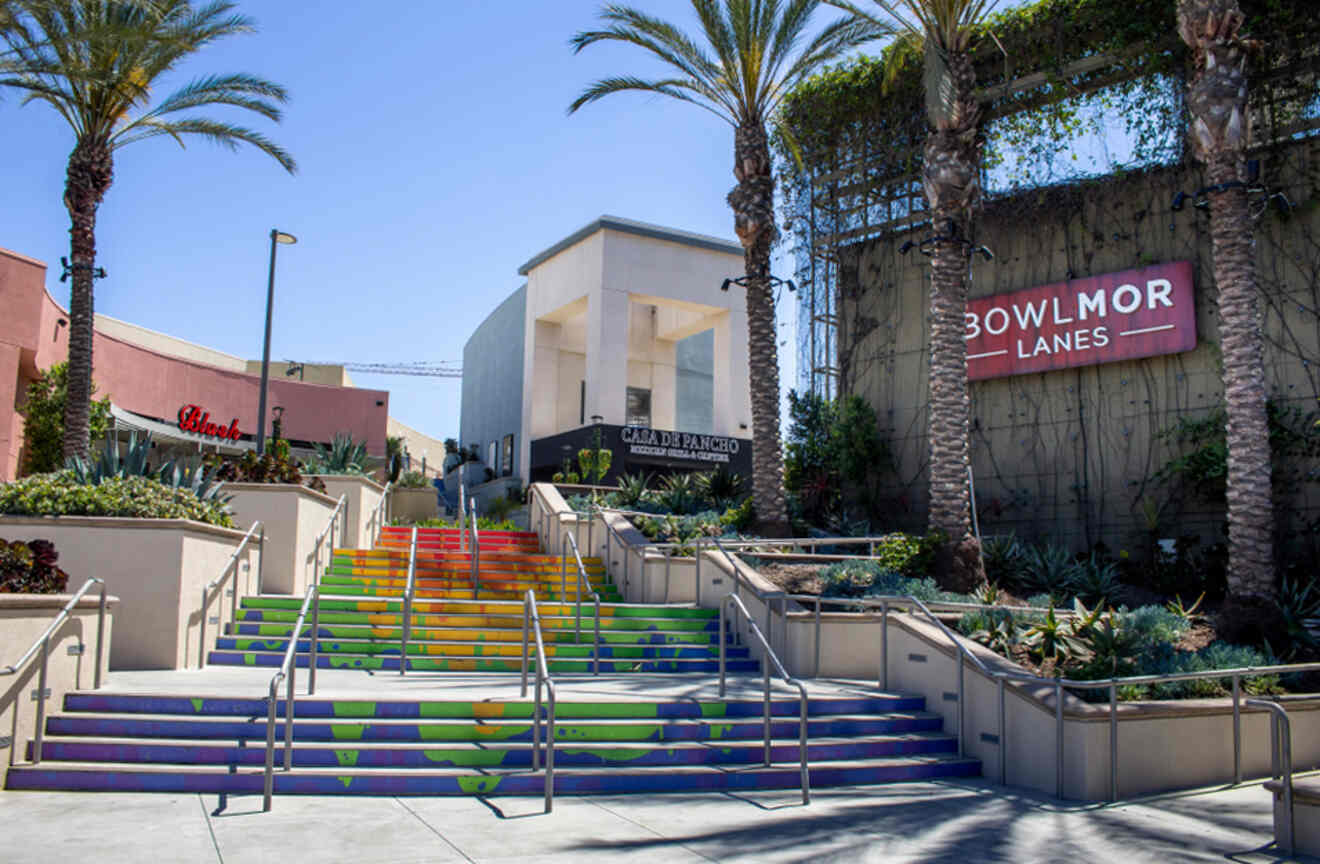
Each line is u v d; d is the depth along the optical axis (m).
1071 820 7.94
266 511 15.46
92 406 26.48
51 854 5.77
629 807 7.65
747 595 14.35
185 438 32.44
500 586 17.08
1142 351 19.00
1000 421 21.09
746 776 8.66
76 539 11.23
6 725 7.62
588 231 34.34
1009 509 20.66
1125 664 10.81
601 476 29.98
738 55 18.98
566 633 13.87
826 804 8.08
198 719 8.45
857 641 13.04
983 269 21.64
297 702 8.89
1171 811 8.42
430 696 9.48
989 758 9.86
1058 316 20.27
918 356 22.48
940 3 15.98
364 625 13.72
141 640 11.24
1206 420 18.08
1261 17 17.89
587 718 9.53
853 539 16.27
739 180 19.44
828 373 24.17
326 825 6.71
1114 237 19.75
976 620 12.20
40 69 16.30
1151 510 18.38
